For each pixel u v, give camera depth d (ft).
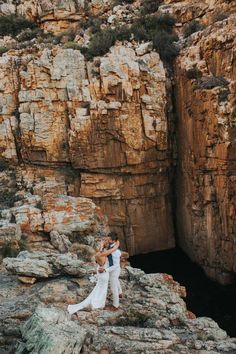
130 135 72.49
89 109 72.43
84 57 75.51
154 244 78.02
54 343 23.97
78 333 25.53
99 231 58.29
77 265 35.91
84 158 73.31
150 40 78.23
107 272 30.30
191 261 71.77
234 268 57.77
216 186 60.75
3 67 76.89
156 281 36.29
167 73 76.13
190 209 69.97
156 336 27.71
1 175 76.33
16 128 76.33
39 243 52.80
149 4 87.45
